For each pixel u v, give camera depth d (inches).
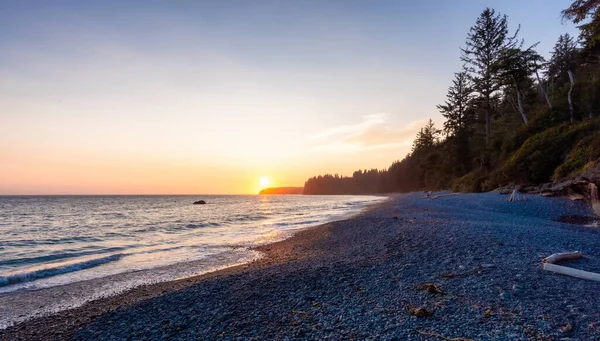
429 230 479.2
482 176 1323.8
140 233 804.0
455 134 2128.4
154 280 354.6
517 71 1320.1
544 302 188.1
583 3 673.6
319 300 222.2
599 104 946.1
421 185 3309.5
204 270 396.8
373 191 5935.0
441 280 243.6
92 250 556.7
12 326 227.1
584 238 381.4
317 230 700.7
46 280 358.3
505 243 350.9
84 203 2888.8
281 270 325.4
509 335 150.3
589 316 166.6
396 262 315.6
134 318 219.1
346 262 336.5
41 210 1849.2
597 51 1095.6
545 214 642.8
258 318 198.5
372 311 193.3
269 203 2906.0
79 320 230.5
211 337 176.9
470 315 176.1
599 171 591.8
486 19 1631.4
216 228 896.3
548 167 884.0
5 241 679.7
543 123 1113.4
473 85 1697.8
